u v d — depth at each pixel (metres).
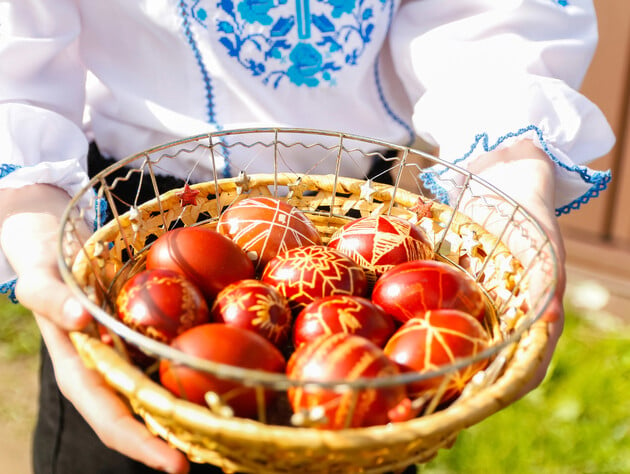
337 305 0.32
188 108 0.40
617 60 0.89
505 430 0.69
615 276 0.96
